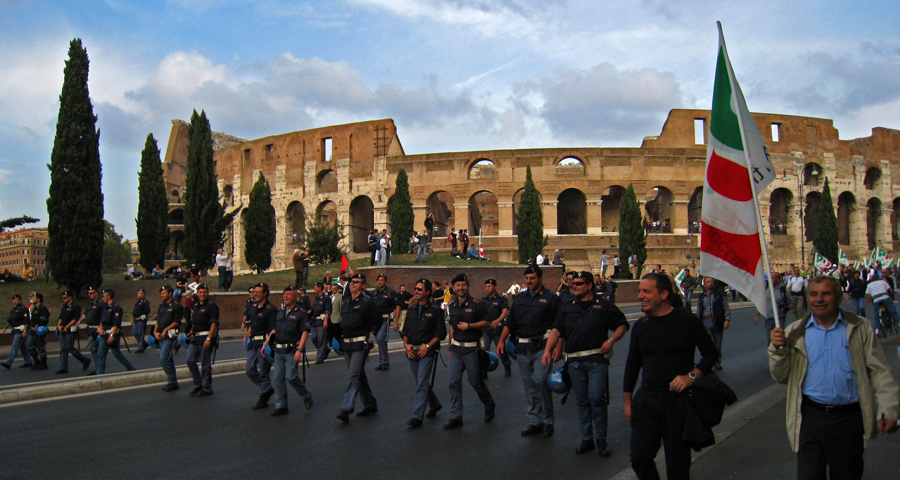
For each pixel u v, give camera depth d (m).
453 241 43.50
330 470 7.77
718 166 7.83
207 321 12.85
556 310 9.35
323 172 61.81
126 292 30.61
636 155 56.16
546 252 54.53
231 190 66.81
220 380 14.79
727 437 8.36
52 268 28.14
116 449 8.83
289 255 61.59
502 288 36.31
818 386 5.38
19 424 10.38
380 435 9.43
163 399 12.41
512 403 11.73
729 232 7.68
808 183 62.88
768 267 6.88
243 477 7.56
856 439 5.26
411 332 10.18
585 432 8.42
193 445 8.99
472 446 8.77
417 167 57.84
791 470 6.90
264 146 64.19
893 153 66.12
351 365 10.41
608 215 59.72
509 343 10.52
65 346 16.62
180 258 71.06
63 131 28.41
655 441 5.99
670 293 6.20
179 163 74.62
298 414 10.95
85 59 29.48
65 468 8.01
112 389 13.64
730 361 16.30
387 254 36.41
